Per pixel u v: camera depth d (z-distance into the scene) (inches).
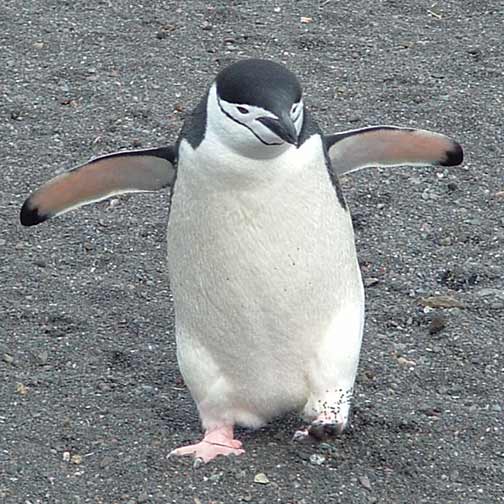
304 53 1214.9
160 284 883.4
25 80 1159.6
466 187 995.9
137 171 689.6
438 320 821.9
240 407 690.8
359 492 664.4
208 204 633.6
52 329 827.4
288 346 663.1
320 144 639.8
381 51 1218.0
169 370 786.2
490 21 1278.3
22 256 912.9
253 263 640.4
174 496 662.5
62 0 1317.7
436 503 660.7
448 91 1141.7
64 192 701.9
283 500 658.2
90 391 761.0
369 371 775.1
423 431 714.2
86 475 684.1
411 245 922.1
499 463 691.4
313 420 690.8
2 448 706.2
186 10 1296.8
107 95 1135.0
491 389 760.3
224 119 612.1
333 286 658.2
